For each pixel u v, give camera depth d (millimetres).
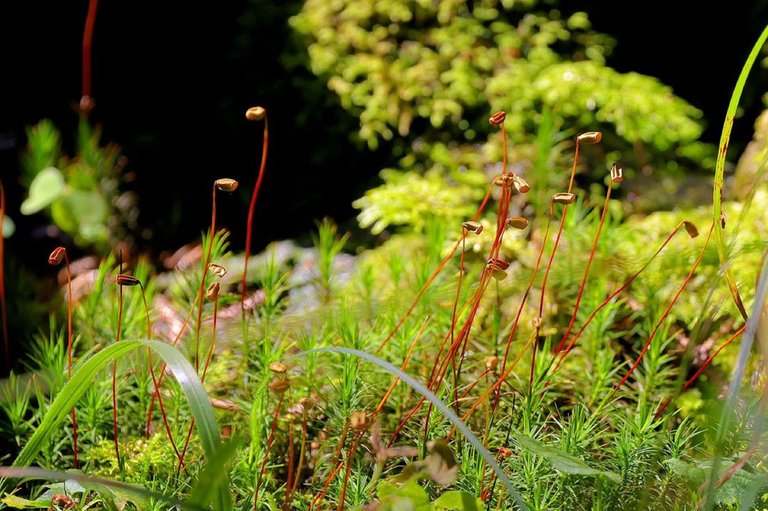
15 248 4812
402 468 1926
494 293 2555
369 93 5137
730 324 2479
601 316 2334
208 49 5434
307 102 5152
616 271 2557
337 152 5121
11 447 2156
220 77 5387
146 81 5438
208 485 1226
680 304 2574
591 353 2340
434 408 1968
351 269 3482
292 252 4102
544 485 1796
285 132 5270
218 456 1221
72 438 2104
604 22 5730
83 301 3029
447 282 2500
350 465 1836
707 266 2656
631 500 1721
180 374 1382
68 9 5363
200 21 5422
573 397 2201
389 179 4727
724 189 4406
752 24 5602
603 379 2162
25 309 3043
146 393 2189
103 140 5352
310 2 5406
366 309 2422
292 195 5152
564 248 2762
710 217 3164
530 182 3990
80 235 4672
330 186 5129
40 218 4973
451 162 4625
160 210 5129
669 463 1682
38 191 3988
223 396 2225
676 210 3863
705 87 5711
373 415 1825
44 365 2244
